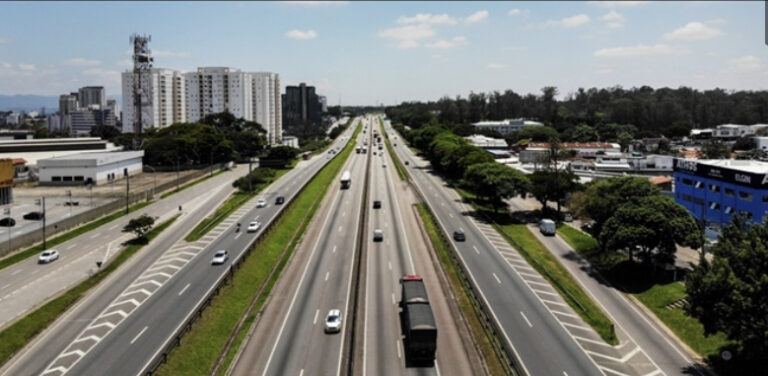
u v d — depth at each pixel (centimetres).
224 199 13862
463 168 15175
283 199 13412
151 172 19088
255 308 6812
